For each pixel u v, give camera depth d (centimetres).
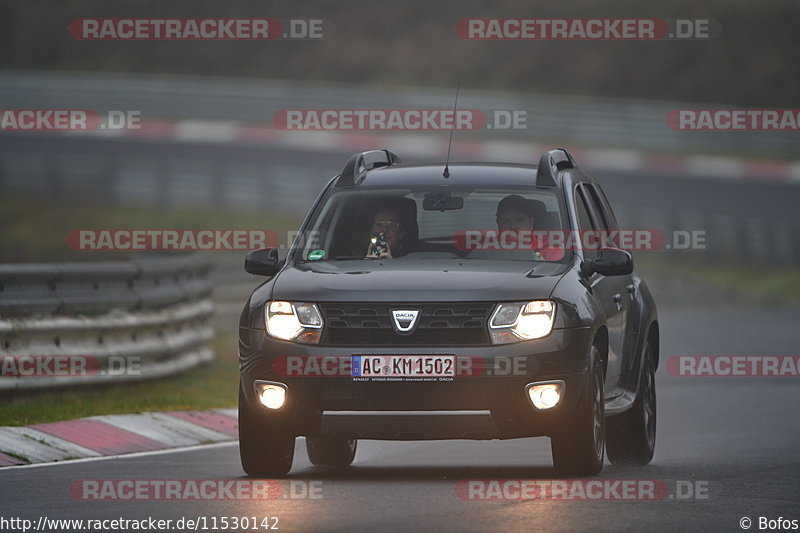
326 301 3394
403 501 3041
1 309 4928
